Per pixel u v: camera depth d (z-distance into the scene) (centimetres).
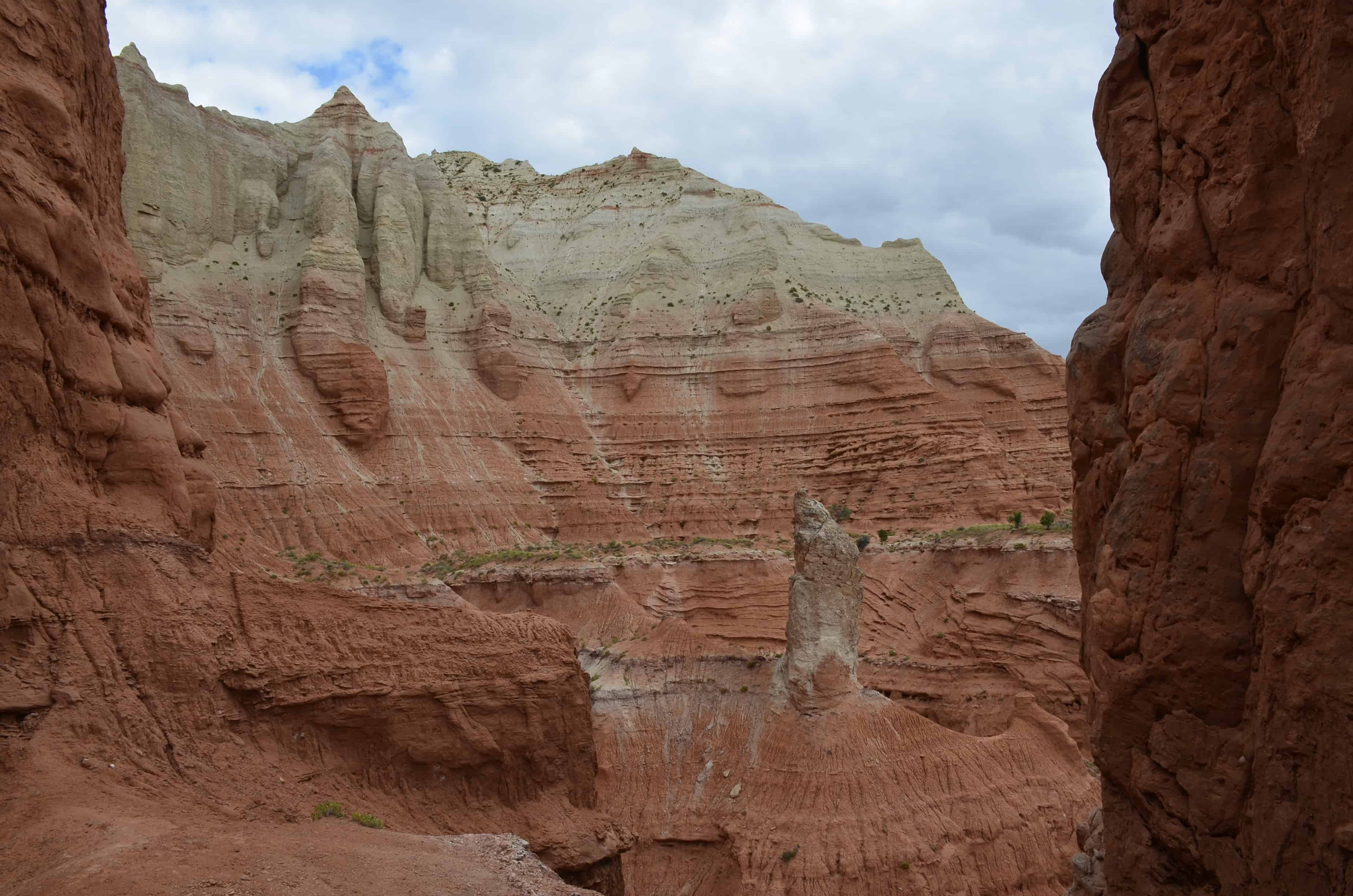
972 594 6675
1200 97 1373
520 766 2700
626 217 14075
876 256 13062
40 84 2262
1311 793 1113
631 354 11069
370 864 1755
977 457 9325
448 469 9069
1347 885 1059
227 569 2417
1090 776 4119
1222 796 1272
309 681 2342
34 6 2302
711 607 7306
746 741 4222
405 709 2480
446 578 6994
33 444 2067
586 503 9594
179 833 1666
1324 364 1142
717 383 10894
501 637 2753
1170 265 1438
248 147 9756
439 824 2448
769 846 3659
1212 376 1323
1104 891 1730
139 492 2353
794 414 10412
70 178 2305
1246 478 1268
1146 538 1384
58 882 1425
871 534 8806
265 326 8906
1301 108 1197
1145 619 1380
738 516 9688
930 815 3684
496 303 10562
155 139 8638
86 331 2280
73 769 1803
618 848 2781
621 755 4303
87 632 1991
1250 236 1289
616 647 5094
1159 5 1473
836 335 10738
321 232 9562
